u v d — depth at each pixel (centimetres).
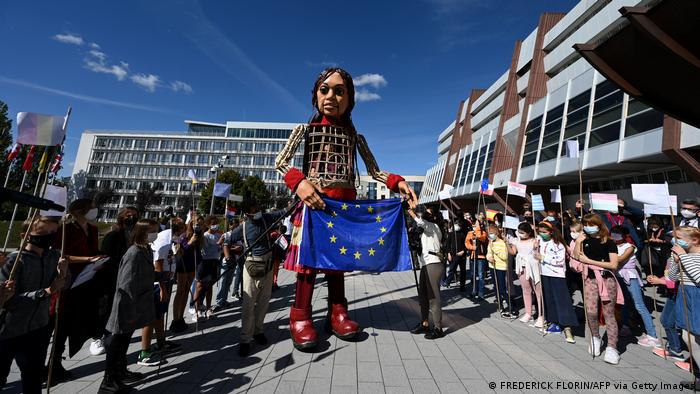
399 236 430
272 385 312
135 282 299
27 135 239
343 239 409
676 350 393
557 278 467
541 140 1945
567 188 2044
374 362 367
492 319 564
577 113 1658
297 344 393
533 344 438
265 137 7550
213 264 560
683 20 274
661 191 405
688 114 370
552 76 2195
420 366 358
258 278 398
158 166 7488
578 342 452
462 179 3253
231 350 400
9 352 241
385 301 677
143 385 310
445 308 642
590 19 1781
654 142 1173
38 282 253
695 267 328
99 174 7475
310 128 468
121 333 288
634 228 611
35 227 258
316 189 416
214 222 601
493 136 2728
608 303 391
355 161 479
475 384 320
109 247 374
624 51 330
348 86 465
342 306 457
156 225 327
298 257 400
